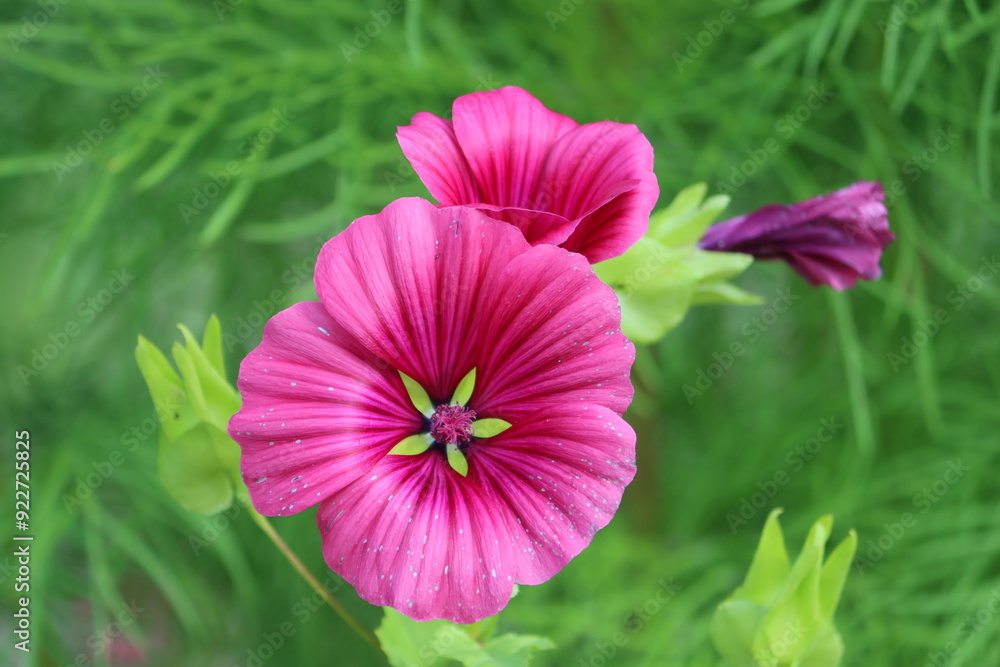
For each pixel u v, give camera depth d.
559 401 0.42
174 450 0.45
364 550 0.41
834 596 0.46
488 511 0.42
